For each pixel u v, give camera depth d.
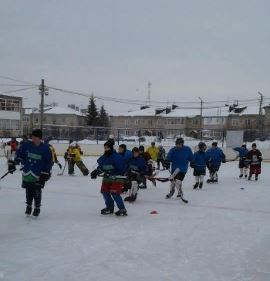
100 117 67.31
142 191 11.75
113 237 6.24
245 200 10.44
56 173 16.75
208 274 4.71
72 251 5.46
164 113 67.12
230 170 21.11
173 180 10.05
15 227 6.73
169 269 4.85
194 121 64.31
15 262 4.96
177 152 10.08
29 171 7.44
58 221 7.25
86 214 7.98
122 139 30.73
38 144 7.41
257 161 16.06
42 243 5.80
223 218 7.95
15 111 44.56
